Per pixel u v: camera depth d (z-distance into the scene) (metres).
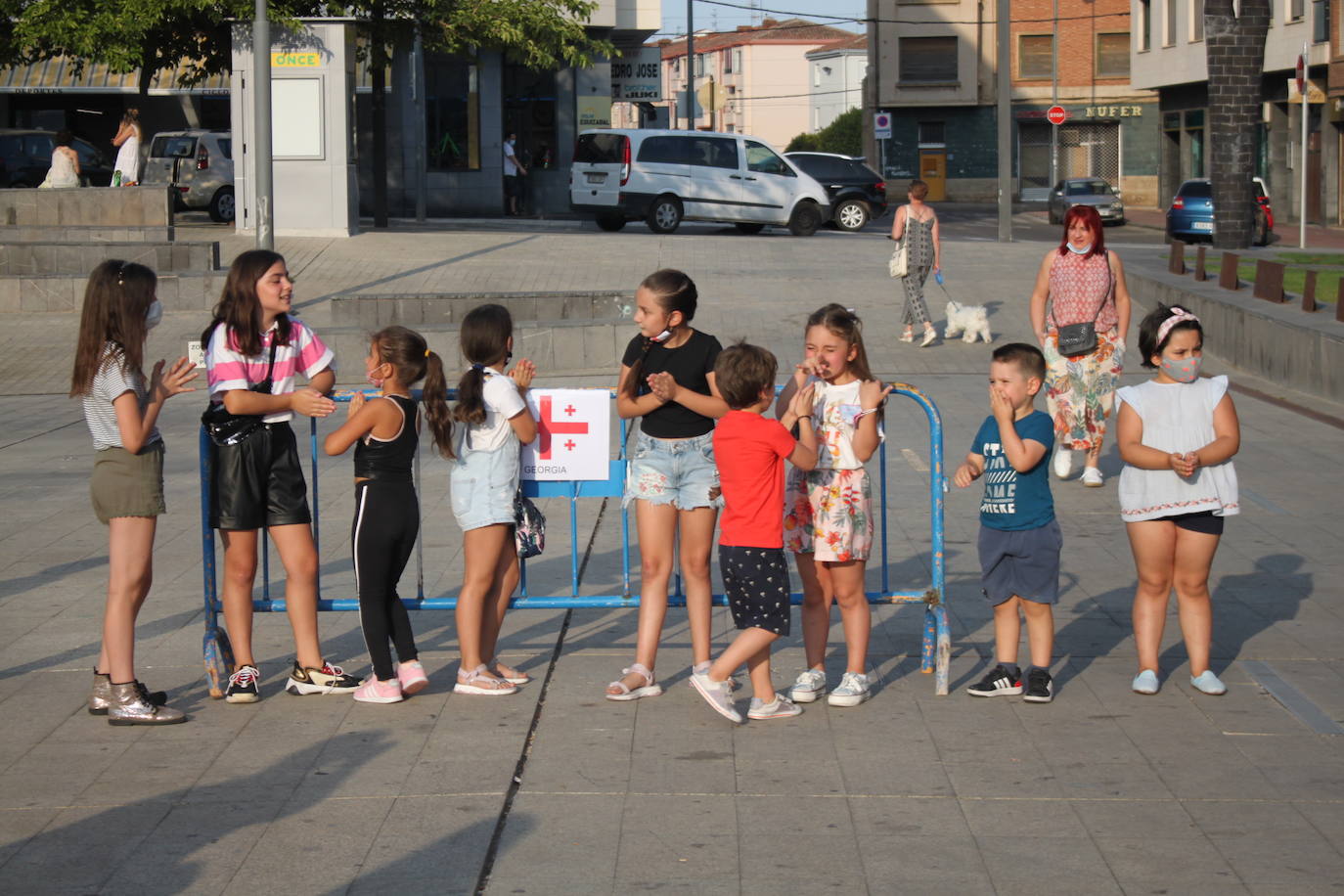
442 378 5.78
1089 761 5.18
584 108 39.94
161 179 31.16
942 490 6.00
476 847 4.48
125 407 5.49
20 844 4.54
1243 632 6.77
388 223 31.77
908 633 6.86
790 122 109.44
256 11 17.80
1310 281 15.55
